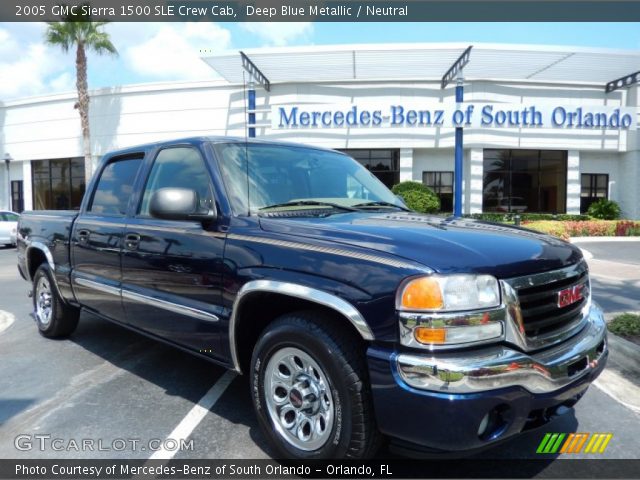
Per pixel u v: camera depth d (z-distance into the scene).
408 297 2.21
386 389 2.24
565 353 2.49
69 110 24.75
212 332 3.10
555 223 18.88
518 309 2.33
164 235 3.46
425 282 2.21
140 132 22.89
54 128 25.12
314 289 2.49
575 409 3.63
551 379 2.35
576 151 21.86
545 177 22.09
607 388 4.02
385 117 20.25
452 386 2.12
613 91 21.73
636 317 5.40
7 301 7.73
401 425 2.22
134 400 3.71
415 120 20.08
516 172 22.00
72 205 25.78
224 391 3.89
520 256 2.48
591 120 20.44
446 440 2.15
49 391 3.90
